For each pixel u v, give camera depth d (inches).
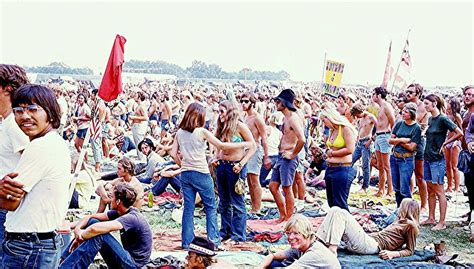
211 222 314.0
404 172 383.2
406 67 708.0
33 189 156.9
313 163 548.7
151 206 427.2
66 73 3068.4
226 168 328.2
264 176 478.3
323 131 705.6
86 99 668.1
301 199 451.5
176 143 313.9
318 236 291.3
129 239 259.6
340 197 334.0
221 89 1542.8
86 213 375.2
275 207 432.1
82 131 575.8
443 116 376.2
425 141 385.7
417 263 293.7
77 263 245.0
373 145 518.6
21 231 157.2
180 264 274.7
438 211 435.8
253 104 391.9
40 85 160.1
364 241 300.4
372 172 612.1
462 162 386.9
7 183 151.1
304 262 247.1
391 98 747.4
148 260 265.1
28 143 165.3
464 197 493.7
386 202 465.4
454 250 336.8
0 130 171.6
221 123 321.4
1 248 174.2
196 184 309.4
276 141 478.3
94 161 559.5
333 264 248.1
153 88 1665.8
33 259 157.9
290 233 253.8
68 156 164.9
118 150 721.0
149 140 482.0
